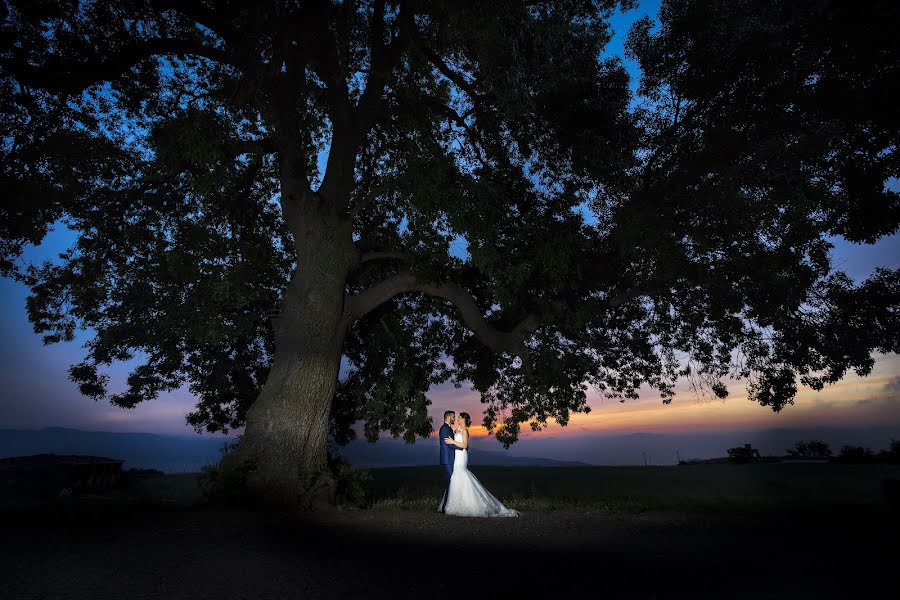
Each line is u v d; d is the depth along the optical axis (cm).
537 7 1356
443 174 1319
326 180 1461
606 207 1530
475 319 1568
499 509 1123
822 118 1255
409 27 1361
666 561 637
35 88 1338
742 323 1481
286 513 1089
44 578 527
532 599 468
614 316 1769
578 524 980
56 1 1228
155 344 1703
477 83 1498
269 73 1228
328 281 1392
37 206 1386
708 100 1364
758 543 757
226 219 1730
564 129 1414
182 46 1473
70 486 1738
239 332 1466
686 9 1316
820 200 1297
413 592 495
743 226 1300
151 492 1784
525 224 1388
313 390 1320
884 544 732
